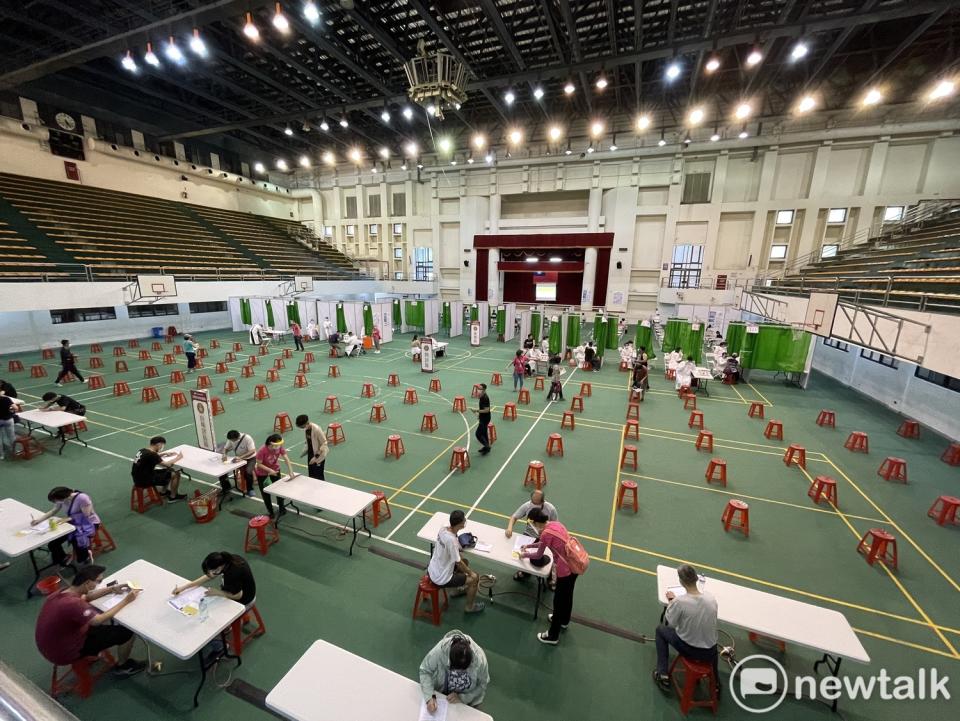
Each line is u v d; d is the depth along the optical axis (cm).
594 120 2500
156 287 2189
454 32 1795
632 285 3094
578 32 1875
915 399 1290
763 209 2658
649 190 2948
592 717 439
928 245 1722
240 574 478
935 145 2272
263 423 1200
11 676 96
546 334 2683
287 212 4006
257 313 2602
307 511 788
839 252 2430
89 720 432
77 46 1797
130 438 1073
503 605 582
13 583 600
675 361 1780
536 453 1056
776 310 1958
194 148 3203
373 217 3759
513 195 3325
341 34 1853
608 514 800
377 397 1468
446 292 3625
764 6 1662
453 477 925
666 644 464
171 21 1421
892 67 2158
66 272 1973
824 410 1360
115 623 457
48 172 2444
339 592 596
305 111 2353
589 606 582
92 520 624
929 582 631
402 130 3080
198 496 778
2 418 933
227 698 452
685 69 2161
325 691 363
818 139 2472
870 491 887
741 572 649
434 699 347
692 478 939
